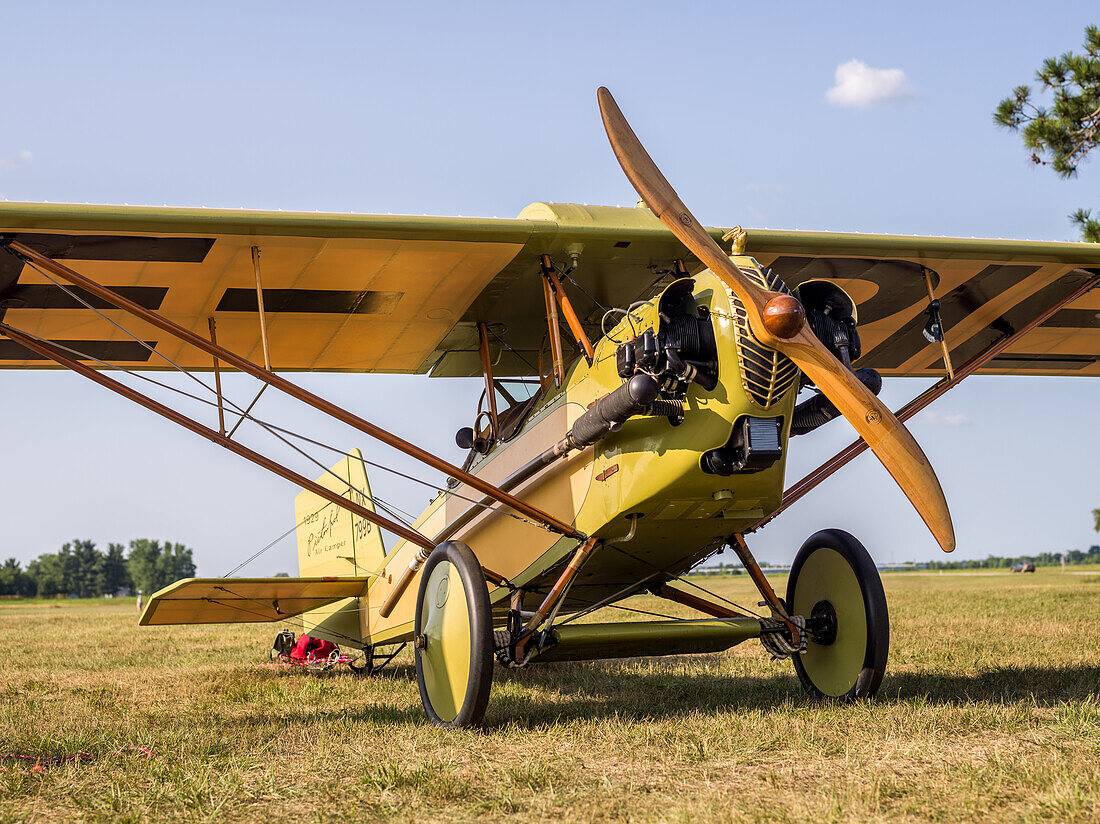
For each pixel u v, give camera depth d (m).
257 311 6.21
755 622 5.46
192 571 146.88
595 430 4.80
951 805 3.15
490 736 4.58
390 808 3.32
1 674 8.57
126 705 6.37
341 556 9.40
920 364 8.41
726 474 4.71
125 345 6.73
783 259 6.04
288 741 4.61
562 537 5.53
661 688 6.53
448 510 6.96
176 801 3.45
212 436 5.38
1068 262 6.27
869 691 5.28
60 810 3.44
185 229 4.91
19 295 5.75
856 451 6.34
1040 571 65.38
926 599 16.88
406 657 9.61
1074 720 4.32
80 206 4.72
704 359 4.62
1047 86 12.73
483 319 6.58
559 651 5.14
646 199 4.78
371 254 5.41
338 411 5.10
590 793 3.45
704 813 3.12
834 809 3.09
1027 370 8.80
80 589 138.62
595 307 6.45
